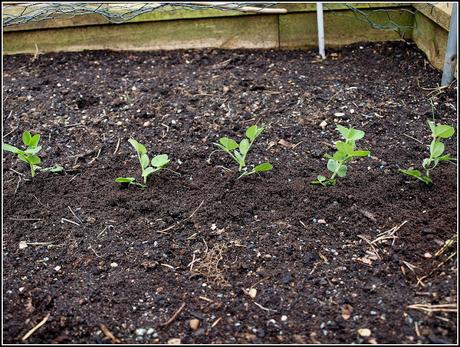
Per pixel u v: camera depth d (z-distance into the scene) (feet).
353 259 5.45
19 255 5.69
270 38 9.41
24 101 8.21
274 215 5.98
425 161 6.30
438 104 7.63
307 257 5.47
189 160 6.86
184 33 9.48
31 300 5.18
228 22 9.34
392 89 8.02
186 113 7.71
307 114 7.54
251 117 7.55
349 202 6.07
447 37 7.99
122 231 5.90
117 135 7.41
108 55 9.52
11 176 6.79
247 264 5.44
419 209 5.97
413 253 5.48
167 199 6.27
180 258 5.56
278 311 4.98
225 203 6.15
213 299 5.13
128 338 4.82
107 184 6.57
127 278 5.36
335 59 8.93
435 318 4.81
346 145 5.83
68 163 6.96
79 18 9.41
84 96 8.23
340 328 4.79
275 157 6.83
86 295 5.20
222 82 8.36
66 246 5.77
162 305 5.09
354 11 9.07
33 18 8.72
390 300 4.99
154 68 8.97
